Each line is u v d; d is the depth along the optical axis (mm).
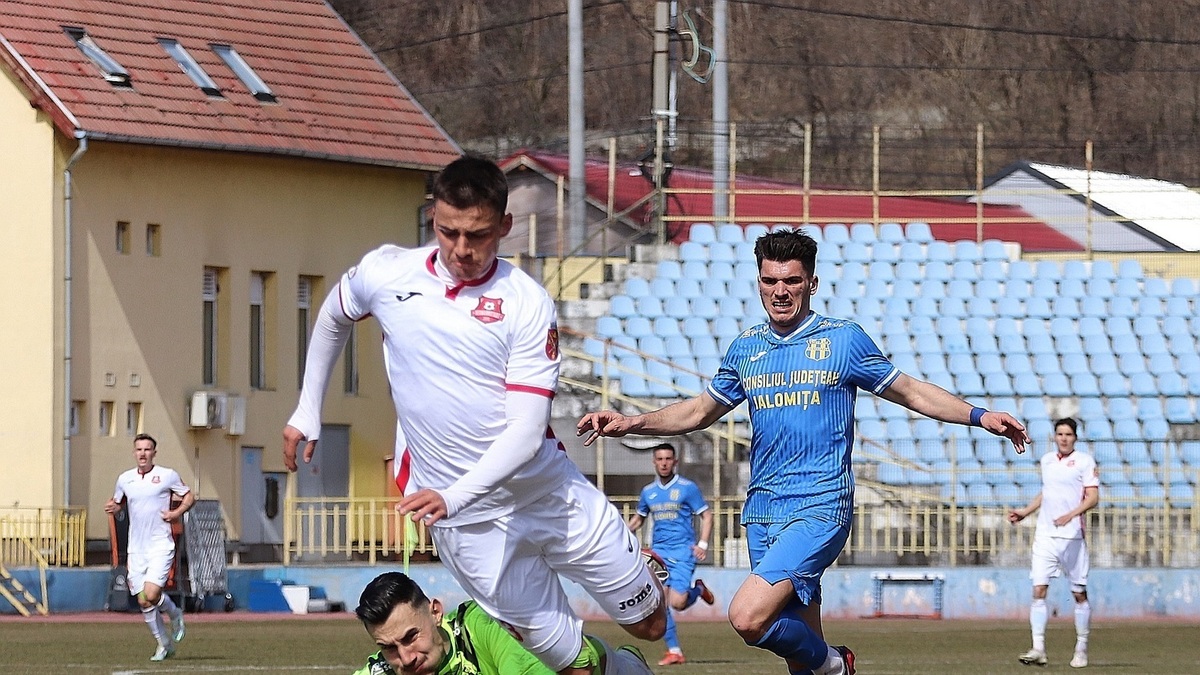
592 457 71375
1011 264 84062
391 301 19781
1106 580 63688
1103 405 77938
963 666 42281
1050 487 43219
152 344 73688
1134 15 150500
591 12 144000
